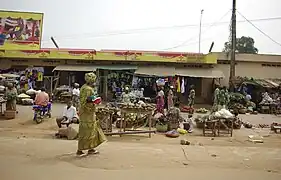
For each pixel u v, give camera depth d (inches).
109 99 1022.4
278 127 557.6
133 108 454.6
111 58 1031.0
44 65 1076.5
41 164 259.8
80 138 290.0
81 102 285.9
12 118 612.4
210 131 540.1
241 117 769.6
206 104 1027.9
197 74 974.4
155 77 1002.1
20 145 335.0
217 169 263.6
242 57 1055.6
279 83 1000.9
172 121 521.3
